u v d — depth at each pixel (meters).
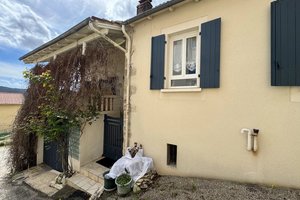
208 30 3.87
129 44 5.43
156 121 4.79
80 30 5.46
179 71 4.63
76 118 6.11
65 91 6.39
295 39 2.88
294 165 2.97
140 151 4.94
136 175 4.43
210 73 3.81
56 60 7.36
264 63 3.24
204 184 3.63
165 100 4.61
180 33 4.55
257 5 3.33
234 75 3.56
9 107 18.73
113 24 5.23
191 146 4.14
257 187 3.19
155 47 4.81
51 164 8.30
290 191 2.90
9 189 6.51
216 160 3.77
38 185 6.59
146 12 4.68
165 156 4.60
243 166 3.45
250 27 3.40
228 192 3.19
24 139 8.31
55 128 5.96
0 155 10.55
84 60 6.29
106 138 6.83
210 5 3.91
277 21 3.04
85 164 6.38
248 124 3.39
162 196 3.54
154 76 4.80
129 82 5.45
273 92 3.15
